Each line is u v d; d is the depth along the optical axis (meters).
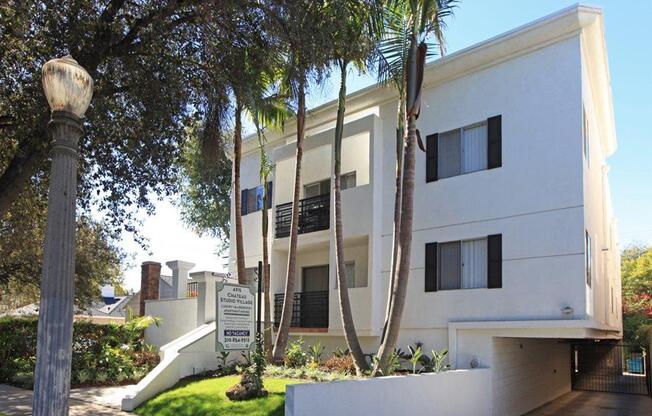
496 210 14.50
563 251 13.30
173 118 12.33
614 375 28.03
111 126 11.78
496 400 14.14
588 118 15.16
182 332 19.66
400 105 14.53
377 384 10.25
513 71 14.74
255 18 11.54
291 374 13.53
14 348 17.39
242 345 11.10
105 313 37.66
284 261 20.05
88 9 10.34
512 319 13.75
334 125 19.53
